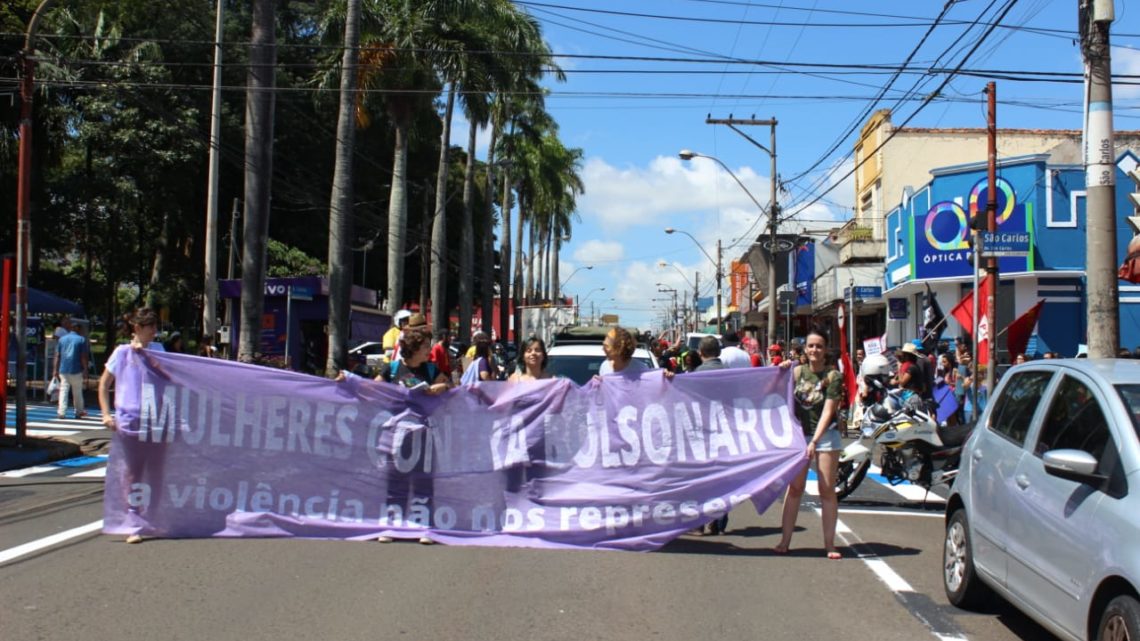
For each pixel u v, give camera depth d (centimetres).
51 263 4203
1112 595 441
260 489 809
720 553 791
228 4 3947
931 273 2439
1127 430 475
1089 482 473
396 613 596
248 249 2091
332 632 557
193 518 803
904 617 615
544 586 669
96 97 3125
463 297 4297
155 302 3684
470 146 4325
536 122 5509
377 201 4628
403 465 811
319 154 4391
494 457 810
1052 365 596
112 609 596
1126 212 2384
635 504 795
